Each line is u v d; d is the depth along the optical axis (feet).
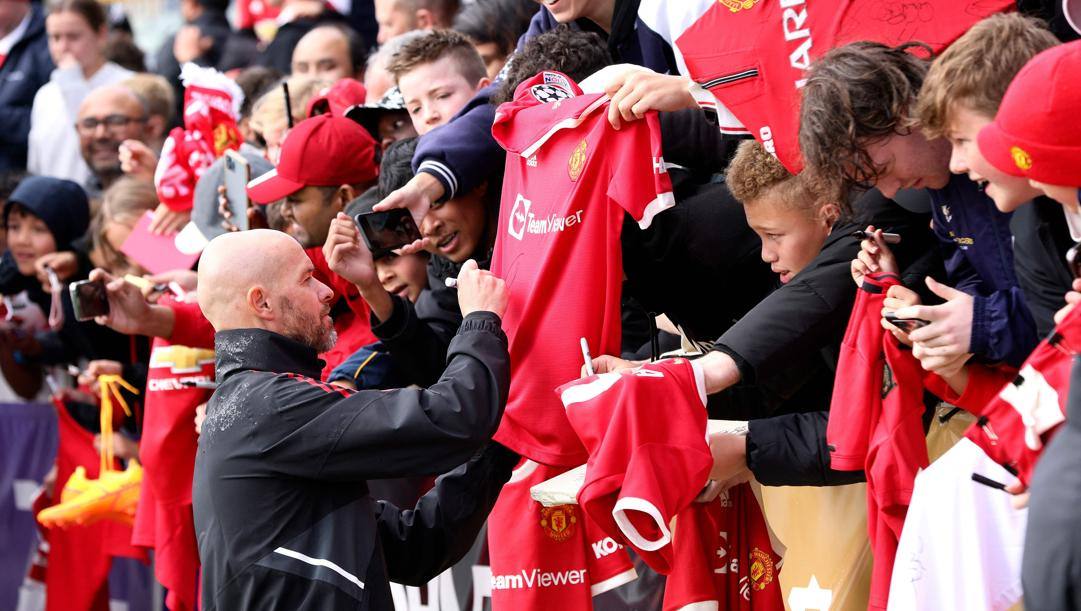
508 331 35.76
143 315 50.85
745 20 31.53
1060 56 24.26
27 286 64.59
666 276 36.55
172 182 55.11
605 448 30.94
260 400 32.83
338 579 32.14
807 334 31.96
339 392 32.94
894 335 30.32
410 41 46.50
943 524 29.76
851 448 31.24
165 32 106.63
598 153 34.35
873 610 31.76
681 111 36.83
